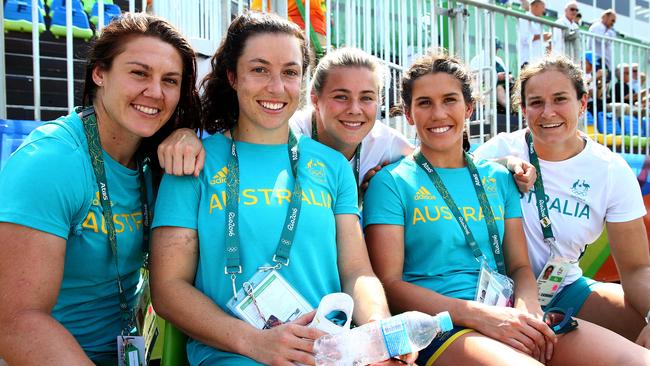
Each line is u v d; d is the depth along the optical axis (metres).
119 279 2.04
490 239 2.54
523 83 3.05
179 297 1.91
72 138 1.91
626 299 2.73
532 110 2.94
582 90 2.94
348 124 2.66
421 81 2.62
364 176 2.88
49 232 1.73
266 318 1.93
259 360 1.79
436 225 2.50
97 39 2.01
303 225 2.07
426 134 2.62
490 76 5.16
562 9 12.85
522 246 2.67
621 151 5.88
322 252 2.11
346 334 1.76
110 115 1.98
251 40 2.16
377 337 1.76
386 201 2.55
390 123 4.77
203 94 2.39
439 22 5.04
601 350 2.15
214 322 1.86
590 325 2.31
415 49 5.23
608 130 6.17
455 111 2.59
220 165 2.12
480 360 2.04
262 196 2.07
